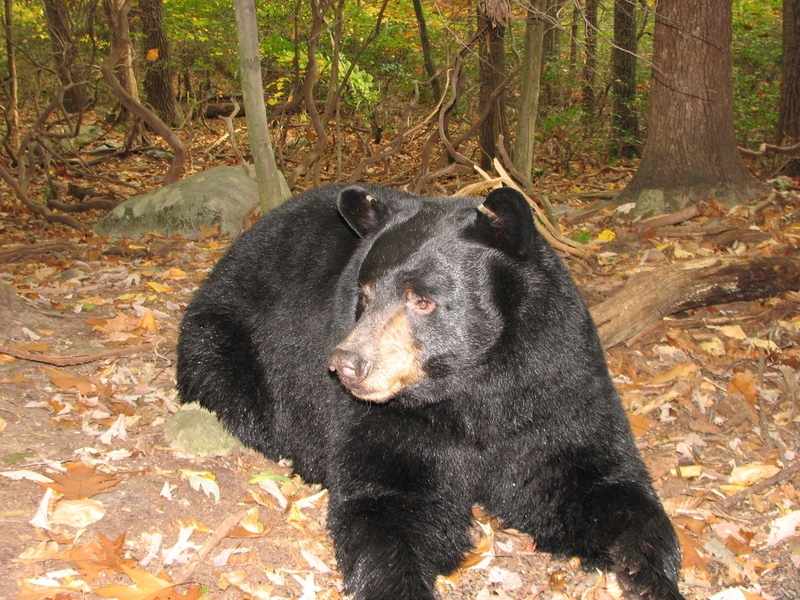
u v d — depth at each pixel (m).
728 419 2.08
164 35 8.03
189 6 7.79
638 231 3.36
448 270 1.47
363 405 1.59
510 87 6.40
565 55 8.01
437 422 1.57
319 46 5.82
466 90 6.21
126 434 1.88
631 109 6.49
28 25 6.68
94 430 1.86
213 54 8.02
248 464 1.90
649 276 2.48
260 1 5.75
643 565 1.47
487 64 5.18
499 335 1.49
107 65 4.14
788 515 1.64
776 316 2.50
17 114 5.98
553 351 1.52
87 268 3.23
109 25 4.96
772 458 1.89
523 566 1.60
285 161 5.77
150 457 1.81
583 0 7.88
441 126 3.67
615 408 1.62
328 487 1.67
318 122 4.04
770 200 3.59
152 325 2.50
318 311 1.79
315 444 1.82
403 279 1.46
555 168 5.98
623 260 3.10
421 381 1.49
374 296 1.48
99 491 1.62
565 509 1.60
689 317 2.54
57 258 3.40
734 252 3.02
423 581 1.47
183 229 3.77
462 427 1.57
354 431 1.60
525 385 1.53
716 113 3.75
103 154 6.79
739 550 1.62
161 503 1.63
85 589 1.37
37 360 2.08
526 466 1.60
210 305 2.02
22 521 1.50
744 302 2.58
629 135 6.35
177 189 3.88
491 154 5.47
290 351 1.86
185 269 3.24
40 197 5.07
